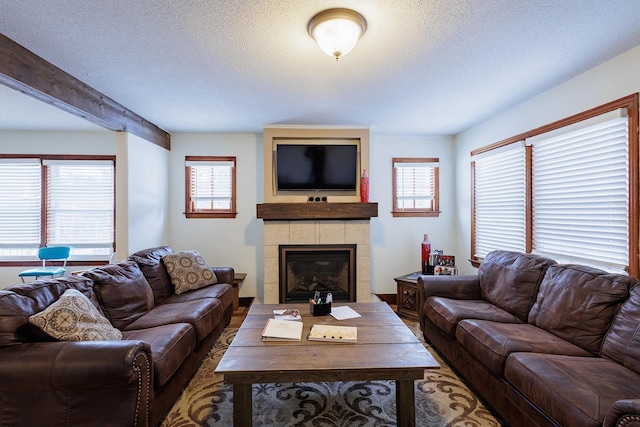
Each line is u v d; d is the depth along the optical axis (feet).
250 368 5.13
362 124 12.76
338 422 6.07
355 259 12.77
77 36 6.20
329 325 7.00
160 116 11.57
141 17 5.58
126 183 10.76
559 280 7.11
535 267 7.97
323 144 12.99
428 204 14.61
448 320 7.97
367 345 6.02
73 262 13.62
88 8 5.31
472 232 13.14
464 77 8.24
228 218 14.16
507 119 10.91
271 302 12.59
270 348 5.88
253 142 14.17
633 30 6.09
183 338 6.88
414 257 14.44
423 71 7.87
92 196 13.70
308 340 6.22
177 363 6.37
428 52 6.92
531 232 9.91
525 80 8.45
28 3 5.16
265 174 12.80
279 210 12.39
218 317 9.32
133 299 8.06
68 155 13.60
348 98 9.75
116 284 7.83
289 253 12.76
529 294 7.78
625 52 6.94
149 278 9.57
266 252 12.64
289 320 7.27
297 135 12.80
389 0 5.14
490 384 6.35
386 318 7.54
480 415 6.26
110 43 6.48
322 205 12.46
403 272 14.44
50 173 13.61
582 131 8.09
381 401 6.77
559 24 5.88
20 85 6.71
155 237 12.78
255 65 7.48
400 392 5.47
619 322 5.65
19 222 13.52
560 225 8.85
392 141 14.47
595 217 7.79
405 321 11.73
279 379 5.12
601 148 7.61
